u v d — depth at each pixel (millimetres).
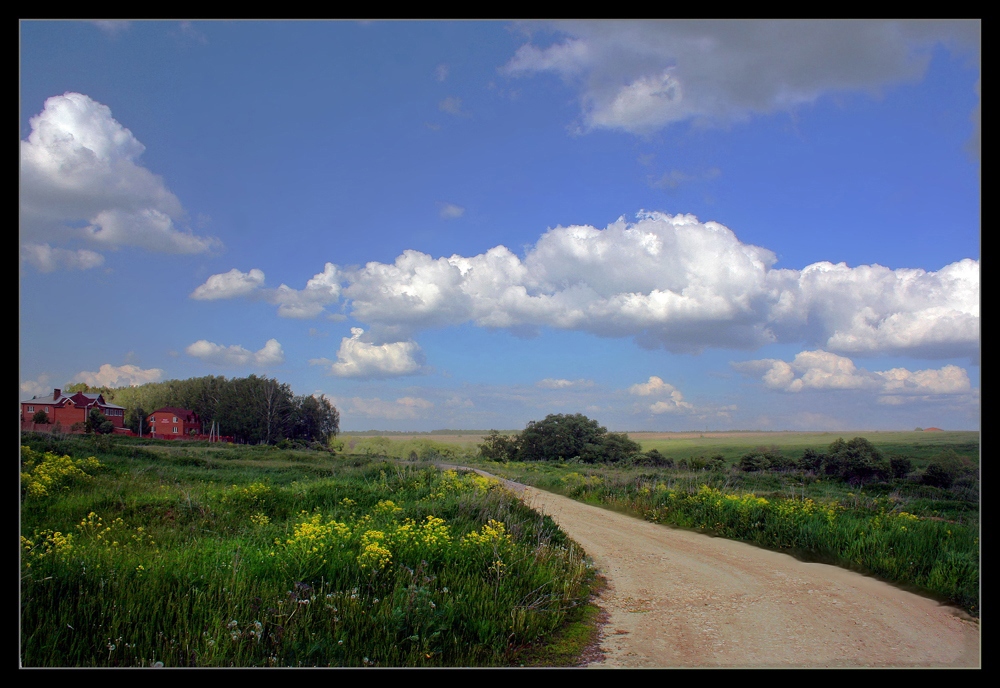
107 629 5754
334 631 5840
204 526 11414
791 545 11562
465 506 11953
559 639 6352
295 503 13828
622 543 11992
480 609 6434
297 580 7027
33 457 15289
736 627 6883
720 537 12898
